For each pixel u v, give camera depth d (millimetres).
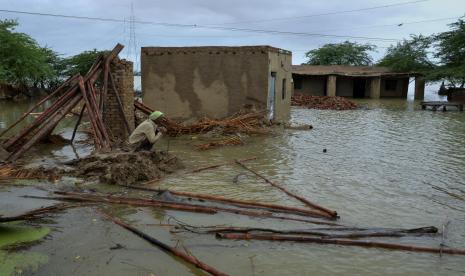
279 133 16422
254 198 8227
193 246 5996
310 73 40281
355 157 12258
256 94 17188
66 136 15336
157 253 5727
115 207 7406
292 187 9023
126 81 13883
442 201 8305
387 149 13602
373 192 8820
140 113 18359
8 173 9164
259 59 16984
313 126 19234
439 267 5598
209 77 17547
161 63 17891
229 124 15742
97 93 14148
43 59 38188
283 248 6012
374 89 40594
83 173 9297
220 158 11758
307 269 5457
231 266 5473
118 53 13586
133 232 6336
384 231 6570
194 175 9812
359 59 56625
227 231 6402
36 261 5395
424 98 43906
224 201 7801
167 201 7629
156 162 10078
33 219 6750
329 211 7305
